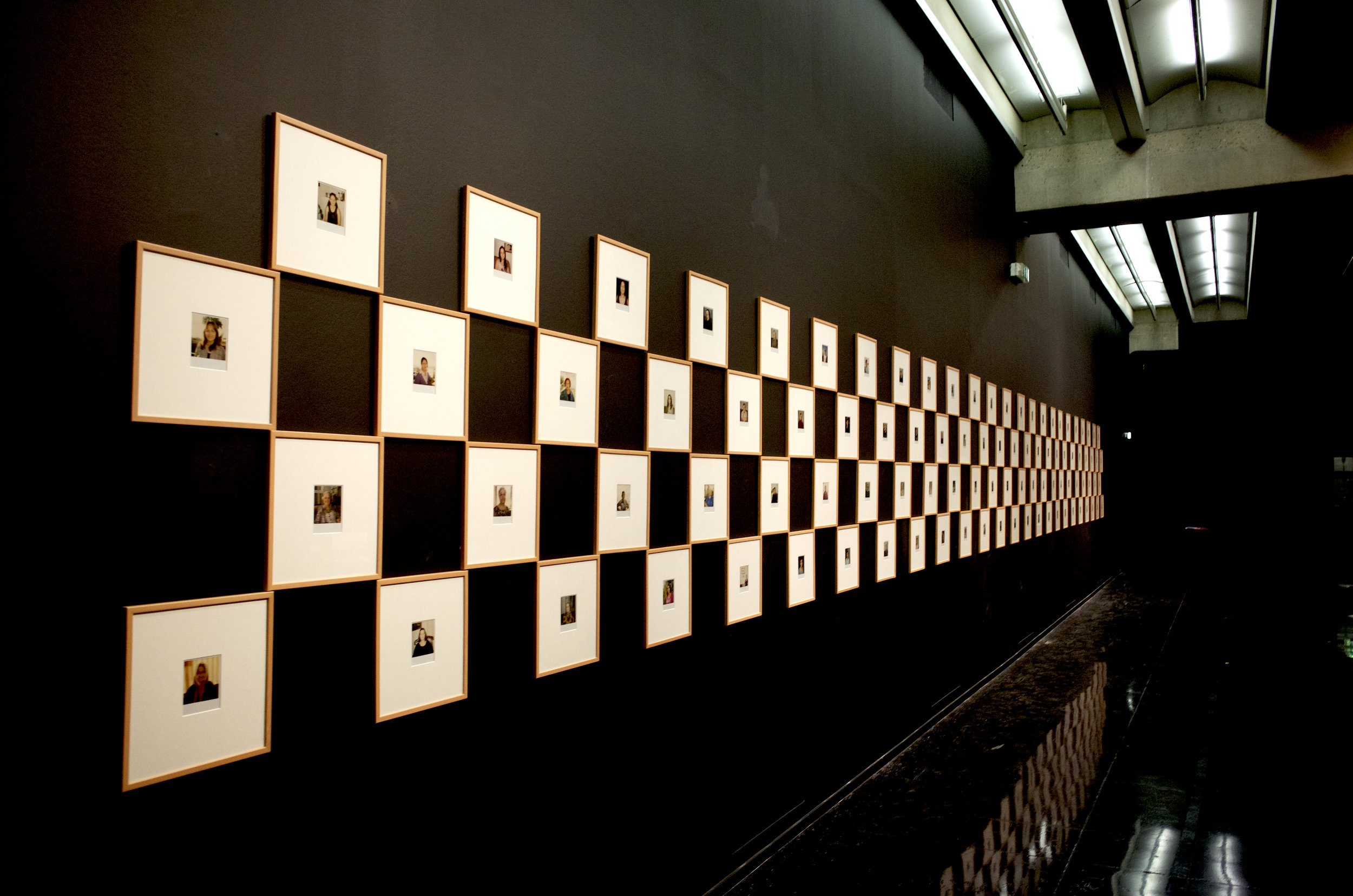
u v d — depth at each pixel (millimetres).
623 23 2145
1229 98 5281
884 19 3836
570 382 1922
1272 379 13391
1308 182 5062
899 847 2732
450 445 1606
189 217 1190
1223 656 5848
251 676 1243
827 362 3227
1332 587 9867
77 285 1066
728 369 2566
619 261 2084
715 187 2521
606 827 2010
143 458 1130
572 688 1918
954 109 4770
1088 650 6156
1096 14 3891
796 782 2922
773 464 2824
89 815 1059
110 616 1089
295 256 1319
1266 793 3174
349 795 1396
